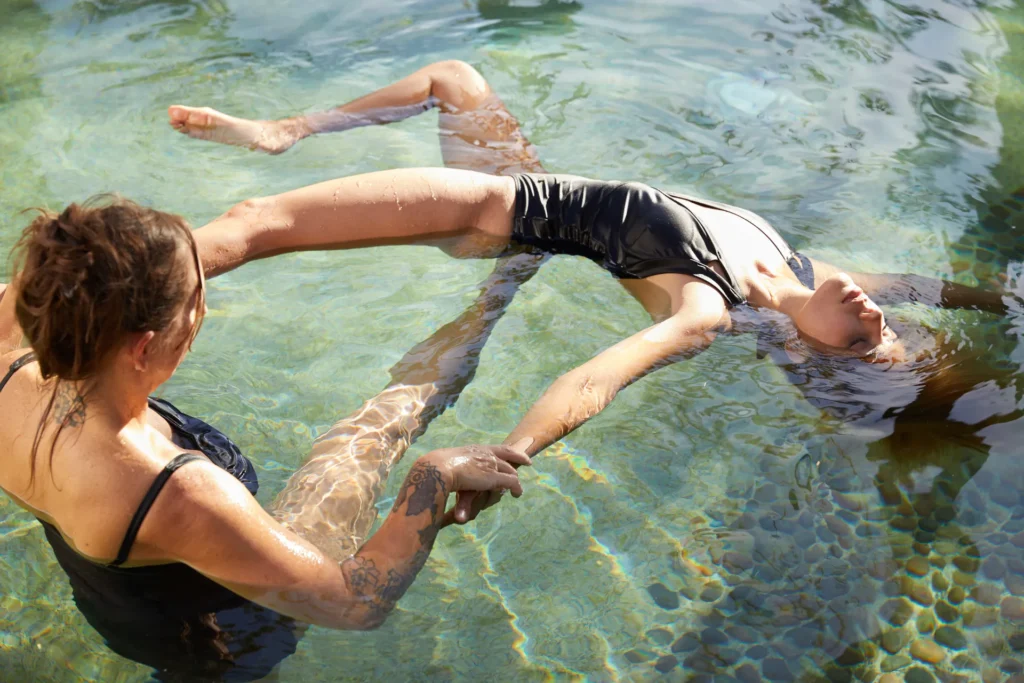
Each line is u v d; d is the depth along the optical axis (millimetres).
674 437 2332
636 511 2145
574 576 1980
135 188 3010
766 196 3209
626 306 2680
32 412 1610
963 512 2166
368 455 2092
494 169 3102
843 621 1914
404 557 1798
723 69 3967
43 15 4211
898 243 3037
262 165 3158
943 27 4383
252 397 2336
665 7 4484
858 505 2172
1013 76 4008
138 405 1568
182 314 1492
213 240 2451
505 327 2590
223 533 1550
